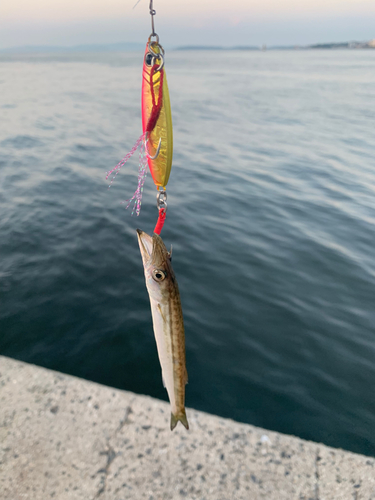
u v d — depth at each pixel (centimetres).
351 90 3472
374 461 252
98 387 297
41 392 290
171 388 158
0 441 253
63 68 7675
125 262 666
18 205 891
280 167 1234
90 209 890
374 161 1277
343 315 532
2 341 476
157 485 231
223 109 2464
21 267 638
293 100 2864
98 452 248
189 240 746
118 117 2184
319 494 230
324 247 720
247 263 666
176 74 5584
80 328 500
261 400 397
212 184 1079
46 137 1619
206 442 259
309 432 360
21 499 221
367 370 438
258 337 488
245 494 229
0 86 3681
